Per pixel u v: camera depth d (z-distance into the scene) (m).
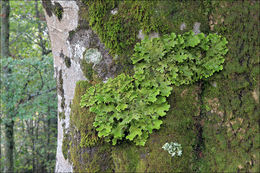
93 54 1.42
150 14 1.29
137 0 1.31
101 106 1.36
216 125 1.33
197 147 1.36
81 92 1.44
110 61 1.40
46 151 6.16
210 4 1.28
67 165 1.53
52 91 4.70
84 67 1.44
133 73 1.35
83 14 1.42
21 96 4.33
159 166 1.27
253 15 1.25
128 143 1.37
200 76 1.32
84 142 1.41
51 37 1.68
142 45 1.31
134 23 1.33
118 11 1.35
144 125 1.29
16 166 5.81
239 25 1.26
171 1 1.27
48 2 1.54
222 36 1.29
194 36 1.26
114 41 1.37
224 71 1.30
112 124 1.34
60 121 1.67
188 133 1.33
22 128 6.19
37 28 6.28
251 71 1.25
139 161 1.32
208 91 1.35
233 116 1.28
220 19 1.28
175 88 1.33
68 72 1.58
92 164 1.39
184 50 1.28
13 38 6.40
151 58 1.30
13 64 4.18
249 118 1.25
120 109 1.31
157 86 1.29
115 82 1.36
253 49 1.25
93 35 1.41
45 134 6.24
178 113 1.32
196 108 1.35
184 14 1.28
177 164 1.27
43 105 4.49
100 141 1.40
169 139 1.29
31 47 6.35
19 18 5.72
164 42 1.29
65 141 1.56
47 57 4.47
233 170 1.26
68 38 1.51
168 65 1.30
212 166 1.32
